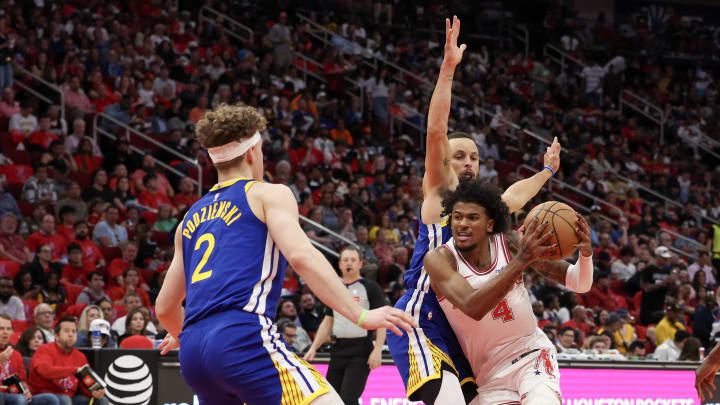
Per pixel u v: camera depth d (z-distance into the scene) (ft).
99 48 53.57
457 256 12.05
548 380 12.14
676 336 32.19
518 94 72.02
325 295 9.37
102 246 37.22
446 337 12.78
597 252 49.70
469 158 13.62
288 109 57.16
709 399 24.54
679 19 91.25
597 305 42.98
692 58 88.84
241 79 58.49
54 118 45.19
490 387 12.57
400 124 64.13
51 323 26.45
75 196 38.65
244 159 10.39
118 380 21.77
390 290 37.40
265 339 9.43
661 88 84.38
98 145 47.26
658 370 24.31
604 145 69.56
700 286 46.16
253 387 9.32
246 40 65.26
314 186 48.32
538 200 56.03
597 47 86.79
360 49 69.87
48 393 21.85
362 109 62.85
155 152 46.55
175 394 21.58
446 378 12.32
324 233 42.68
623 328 37.04
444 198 12.25
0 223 36.94
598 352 29.71
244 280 9.55
